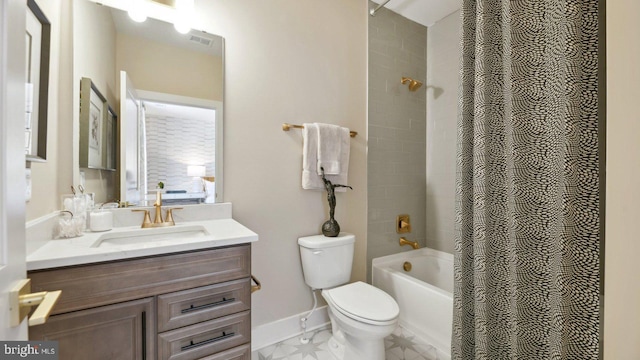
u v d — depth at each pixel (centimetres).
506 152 112
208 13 155
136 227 135
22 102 53
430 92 250
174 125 149
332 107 202
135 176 141
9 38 47
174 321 99
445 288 229
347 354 150
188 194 152
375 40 222
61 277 83
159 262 97
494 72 117
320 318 193
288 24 182
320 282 172
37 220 94
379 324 129
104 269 88
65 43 120
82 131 125
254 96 170
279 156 179
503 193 113
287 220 182
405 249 240
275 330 176
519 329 105
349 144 202
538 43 102
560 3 95
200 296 105
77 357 84
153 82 145
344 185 195
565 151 92
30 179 93
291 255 183
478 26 119
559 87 95
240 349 113
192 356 103
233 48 163
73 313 84
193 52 154
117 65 136
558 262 94
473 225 120
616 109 53
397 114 235
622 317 52
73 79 122
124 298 91
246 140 167
